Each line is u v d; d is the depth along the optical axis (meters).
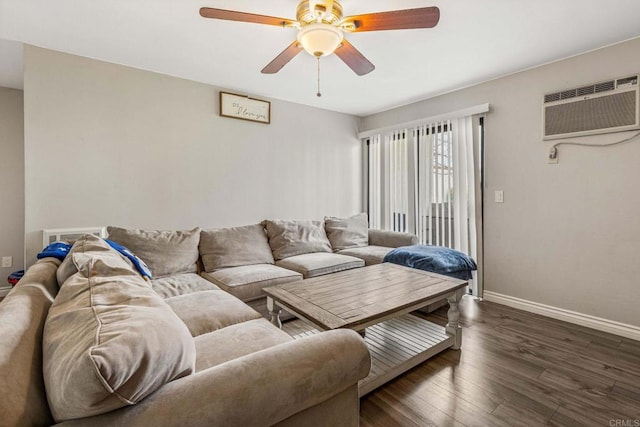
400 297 1.87
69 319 0.81
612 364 1.97
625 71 2.33
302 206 3.96
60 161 2.50
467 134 3.30
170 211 3.01
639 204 2.29
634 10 1.94
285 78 3.06
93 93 2.62
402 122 4.00
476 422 1.47
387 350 2.05
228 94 3.31
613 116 2.37
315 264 2.88
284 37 2.27
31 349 0.75
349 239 3.73
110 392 0.60
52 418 0.66
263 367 0.84
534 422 1.47
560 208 2.68
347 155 4.42
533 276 2.86
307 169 4.00
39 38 2.29
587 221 2.54
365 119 4.52
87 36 2.26
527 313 2.83
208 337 1.40
